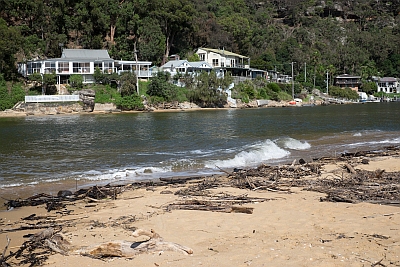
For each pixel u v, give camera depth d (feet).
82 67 227.61
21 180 47.85
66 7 271.69
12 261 23.12
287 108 250.16
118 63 245.65
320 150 71.77
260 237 25.98
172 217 31.14
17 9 252.83
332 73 376.27
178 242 25.40
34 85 216.74
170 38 315.99
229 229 27.86
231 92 259.19
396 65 431.43
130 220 30.81
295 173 47.55
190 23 308.60
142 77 246.88
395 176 44.42
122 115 180.86
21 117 174.09
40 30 261.85
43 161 60.85
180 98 235.81
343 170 49.21
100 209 34.58
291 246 24.08
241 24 371.76
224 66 296.51
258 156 62.85
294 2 529.04
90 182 47.11
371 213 30.89
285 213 31.53
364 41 454.81
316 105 293.43
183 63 268.62
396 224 27.91
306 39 430.61
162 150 71.61
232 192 39.34
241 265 21.45
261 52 379.14
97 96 212.84
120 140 86.28
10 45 209.77
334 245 24.04
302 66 368.27
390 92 402.52
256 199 36.17
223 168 55.21
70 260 22.94
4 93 201.57
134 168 54.65
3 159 62.54
